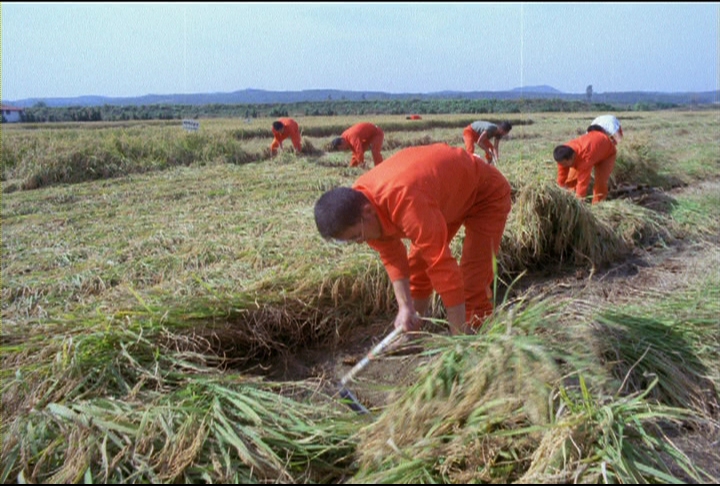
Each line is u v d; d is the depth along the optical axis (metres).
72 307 4.43
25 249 6.17
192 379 3.19
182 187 9.77
